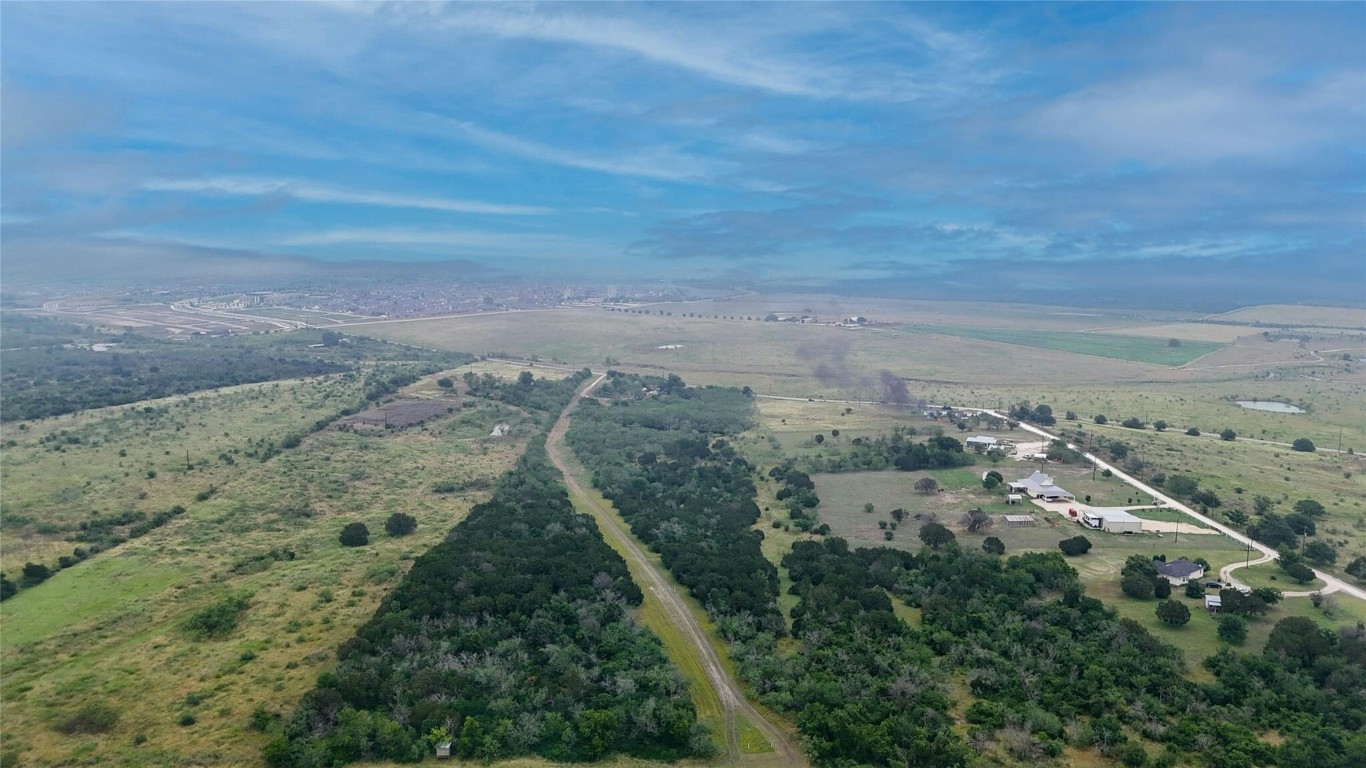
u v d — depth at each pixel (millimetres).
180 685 87188
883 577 122375
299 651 94938
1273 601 112500
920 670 94125
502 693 87688
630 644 100875
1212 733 81250
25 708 81938
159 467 168875
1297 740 79562
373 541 137250
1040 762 77688
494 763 77562
